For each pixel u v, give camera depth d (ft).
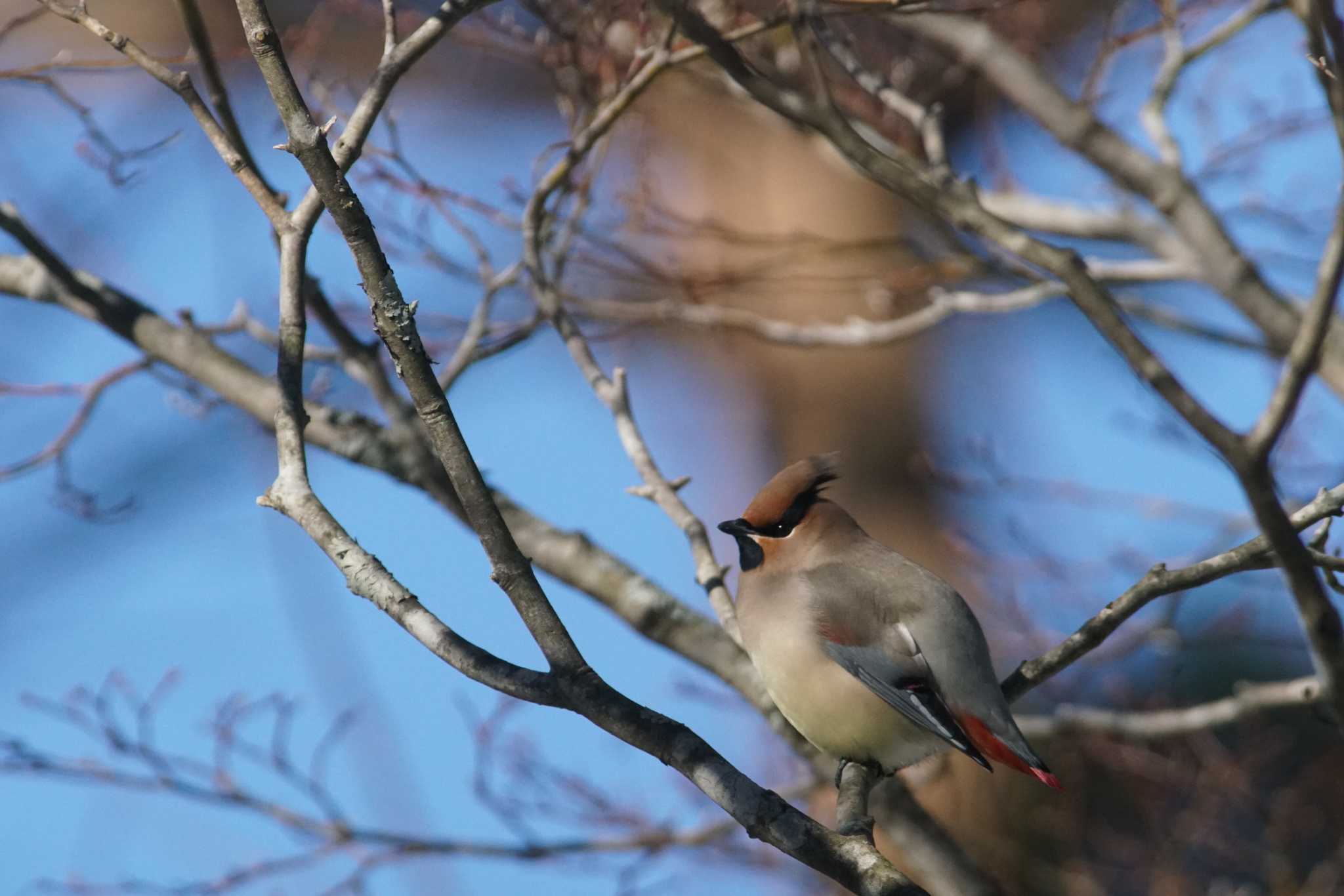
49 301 37.22
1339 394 40.83
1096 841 41.50
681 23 26.58
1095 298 18.45
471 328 35.81
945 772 39.63
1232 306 42.45
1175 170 37.14
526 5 35.50
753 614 29.19
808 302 55.83
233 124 30.01
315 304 36.19
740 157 52.31
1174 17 37.09
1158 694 41.14
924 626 27.99
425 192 35.19
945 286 47.55
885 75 43.16
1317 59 20.72
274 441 39.60
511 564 19.20
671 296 42.93
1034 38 43.37
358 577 19.86
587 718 18.88
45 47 41.86
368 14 36.47
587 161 38.40
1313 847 39.75
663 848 38.60
